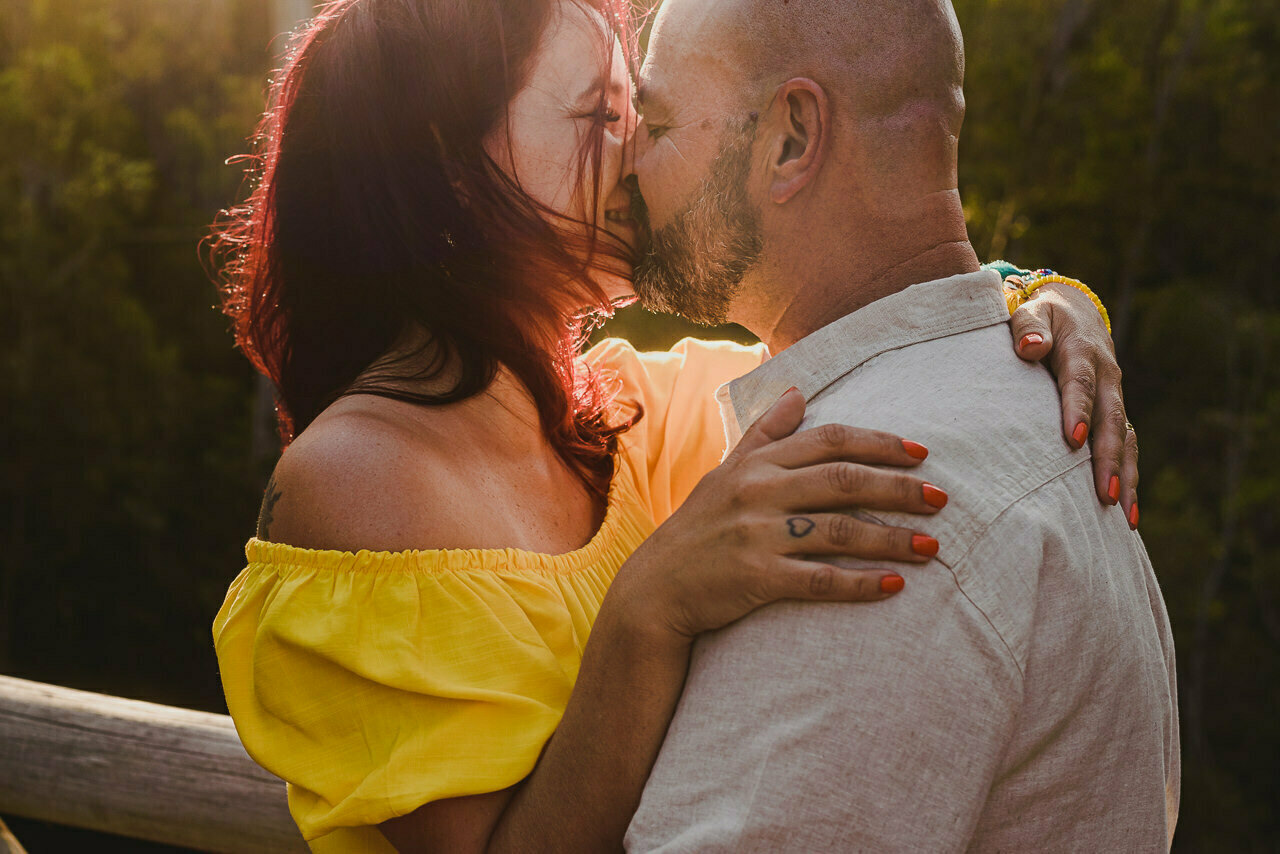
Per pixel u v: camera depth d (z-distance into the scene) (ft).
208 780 5.26
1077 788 3.17
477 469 3.92
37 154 48.34
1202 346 49.44
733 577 3.04
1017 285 4.46
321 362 4.27
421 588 3.48
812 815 2.86
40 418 46.47
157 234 50.34
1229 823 44.27
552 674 3.54
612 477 4.53
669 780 3.05
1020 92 49.24
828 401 3.51
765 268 3.78
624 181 4.17
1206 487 48.96
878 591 2.95
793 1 3.59
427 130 3.86
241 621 3.63
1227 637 47.62
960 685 2.93
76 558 47.93
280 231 4.11
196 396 49.83
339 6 4.11
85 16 51.65
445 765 3.32
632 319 31.83
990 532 3.08
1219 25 51.75
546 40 3.93
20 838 40.16
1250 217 50.57
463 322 3.91
